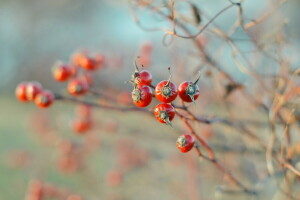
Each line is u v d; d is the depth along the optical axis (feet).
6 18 7.13
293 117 1.04
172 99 0.83
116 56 1.50
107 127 1.69
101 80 1.35
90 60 1.16
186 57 1.30
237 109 1.32
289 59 1.07
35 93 1.09
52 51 6.28
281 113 1.13
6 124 3.86
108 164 2.10
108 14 4.98
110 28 4.61
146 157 1.81
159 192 1.70
